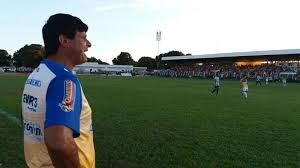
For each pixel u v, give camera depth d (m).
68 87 2.32
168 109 18.42
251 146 10.14
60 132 2.18
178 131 12.19
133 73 107.94
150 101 22.69
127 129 12.35
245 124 13.99
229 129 12.77
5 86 34.62
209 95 29.59
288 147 10.10
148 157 8.77
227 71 86.12
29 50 118.31
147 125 13.25
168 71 101.44
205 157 8.86
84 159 2.60
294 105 21.98
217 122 14.36
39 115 2.39
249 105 21.61
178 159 8.64
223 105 21.28
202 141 10.64
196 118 15.35
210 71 88.94
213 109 18.97
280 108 20.09
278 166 8.26
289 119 15.62
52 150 2.17
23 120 2.64
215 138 11.12
